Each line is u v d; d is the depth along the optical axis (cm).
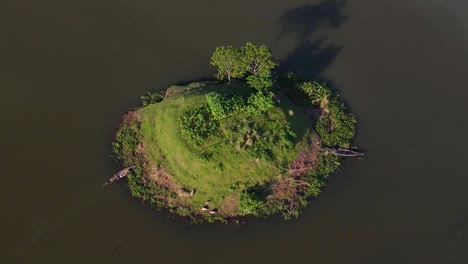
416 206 7031
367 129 7662
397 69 8444
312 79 8050
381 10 9275
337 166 7206
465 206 7125
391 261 6575
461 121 7975
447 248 6744
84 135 7150
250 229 6544
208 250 6356
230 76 7712
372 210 6912
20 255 6100
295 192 6869
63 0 8725
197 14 8788
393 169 7312
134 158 6950
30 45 8038
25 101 7381
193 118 6906
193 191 6688
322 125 7525
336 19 9000
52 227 6347
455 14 9444
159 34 8431
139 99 7575
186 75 7931
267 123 7025
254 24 8769
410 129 7756
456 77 8519
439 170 7406
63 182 6706
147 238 6372
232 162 6731
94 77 7756
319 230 6669
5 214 6372
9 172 6712
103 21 8506
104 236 6344
